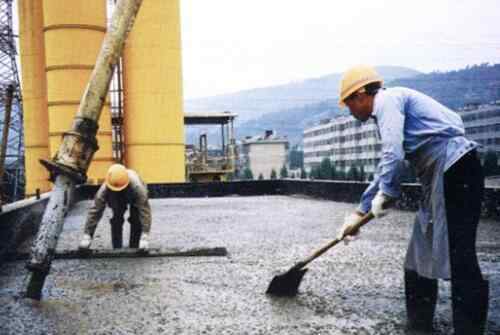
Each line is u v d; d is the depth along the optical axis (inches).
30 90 1257.4
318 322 121.0
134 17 160.9
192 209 526.3
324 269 185.5
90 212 227.8
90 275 186.4
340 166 5684.1
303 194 708.0
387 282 161.9
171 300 146.6
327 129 6072.8
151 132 1123.9
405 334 110.9
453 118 109.7
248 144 5349.4
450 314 125.0
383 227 318.3
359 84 112.8
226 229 335.6
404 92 111.9
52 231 153.6
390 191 110.0
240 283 167.2
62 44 1043.9
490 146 4992.6
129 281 175.0
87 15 1050.7
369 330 114.2
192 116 1290.6
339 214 428.1
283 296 147.3
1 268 213.6
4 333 120.0
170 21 1127.6
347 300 140.5
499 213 327.6
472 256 103.9
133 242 239.8
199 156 1312.7
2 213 229.5
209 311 133.7
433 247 105.7
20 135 1295.5
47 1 1047.6
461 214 103.3
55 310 138.9
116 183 223.3
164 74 1124.5
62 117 1051.9
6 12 1429.6
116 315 132.7
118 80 1202.0
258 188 786.2
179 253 226.8
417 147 108.3
